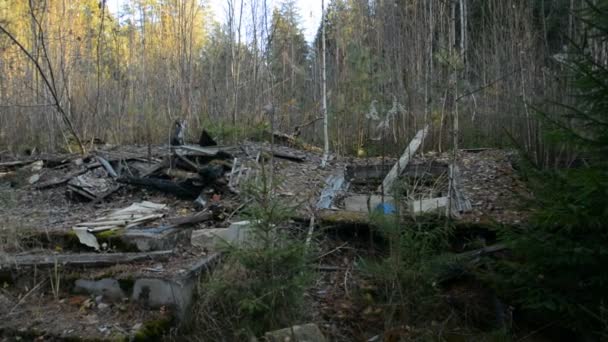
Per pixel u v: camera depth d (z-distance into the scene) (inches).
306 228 191.2
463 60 205.2
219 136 316.8
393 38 323.3
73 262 160.4
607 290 136.1
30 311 146.6
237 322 138.1
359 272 173.2
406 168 254.4
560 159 222.7
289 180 237.3
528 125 240.1
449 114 304.7
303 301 147.6
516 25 307.3
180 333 142.1
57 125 348.2
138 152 288.8
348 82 259.9
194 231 181.0
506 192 214.8
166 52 405.1
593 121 133.1
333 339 143.9
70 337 131.9
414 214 167.5
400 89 291.6
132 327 136.3
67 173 260.2
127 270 154.0
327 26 358.0
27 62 347.3
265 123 321.4
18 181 257.4
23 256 168.1
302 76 376.8
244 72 370.6
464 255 167.0
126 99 378.3
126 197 233.8
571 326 139.5
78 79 378.3
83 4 378.0
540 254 140.6
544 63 262.1
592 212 129.2
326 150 286.8
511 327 150.7
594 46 169.5
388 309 152.5
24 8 343.0
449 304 160.2
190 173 246.4
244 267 142.5
